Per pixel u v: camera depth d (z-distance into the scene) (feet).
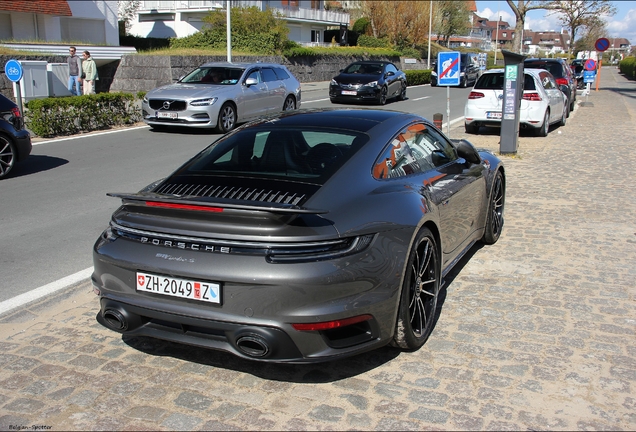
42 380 11.16
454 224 14.82
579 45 274.77
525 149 41.45
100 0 107.96
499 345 12.56
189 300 10.27
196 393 10.73
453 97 92.32
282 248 9.89
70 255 18.76
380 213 11.13
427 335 12.57
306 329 9.89
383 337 10.98
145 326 11.05
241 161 12.37
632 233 20.98
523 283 16.19
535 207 24.90
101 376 11.32
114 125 51.29
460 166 16.07
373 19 196.13
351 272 10.19
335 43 178.91
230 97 47.62
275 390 10.84
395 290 11.02
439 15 231.30
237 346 10.19
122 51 90.79
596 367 11.62
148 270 10.54
